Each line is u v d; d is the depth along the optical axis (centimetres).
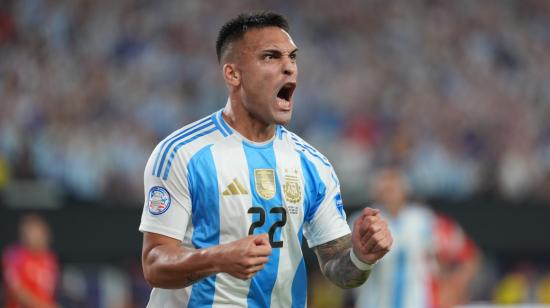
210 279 1136
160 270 1059
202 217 1134
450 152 4738
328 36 5575
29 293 2759
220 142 1156
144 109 4441
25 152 3722
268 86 1138
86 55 4734
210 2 5344
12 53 4609
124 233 3375
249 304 1152
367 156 4419
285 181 1170
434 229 2586
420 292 2548
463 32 5922
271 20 1166
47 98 4203
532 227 3809
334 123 4812
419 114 5094
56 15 4872
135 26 5016
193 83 4800
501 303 3838
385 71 5472
